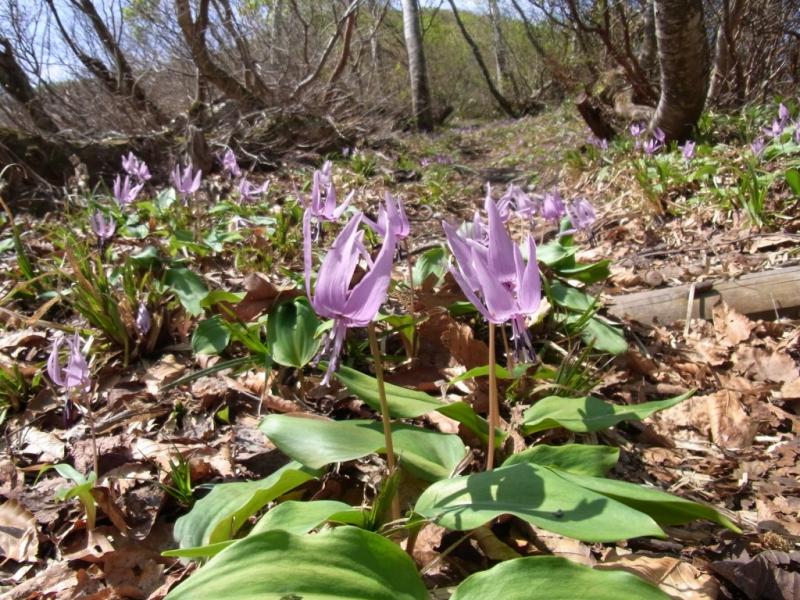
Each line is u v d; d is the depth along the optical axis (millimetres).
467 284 275
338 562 227
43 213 1190
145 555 358
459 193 1508
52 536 375
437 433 362
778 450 451
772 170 1051
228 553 226
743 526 370
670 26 1424
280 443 313
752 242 797
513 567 227
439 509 266
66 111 1825
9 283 714
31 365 550
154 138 1580
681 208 977
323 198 387
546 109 4660
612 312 660
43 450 458
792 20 2119
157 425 478
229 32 2025
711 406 498
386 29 4629
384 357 532
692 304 649
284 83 2109
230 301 566
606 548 345
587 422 350
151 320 581
